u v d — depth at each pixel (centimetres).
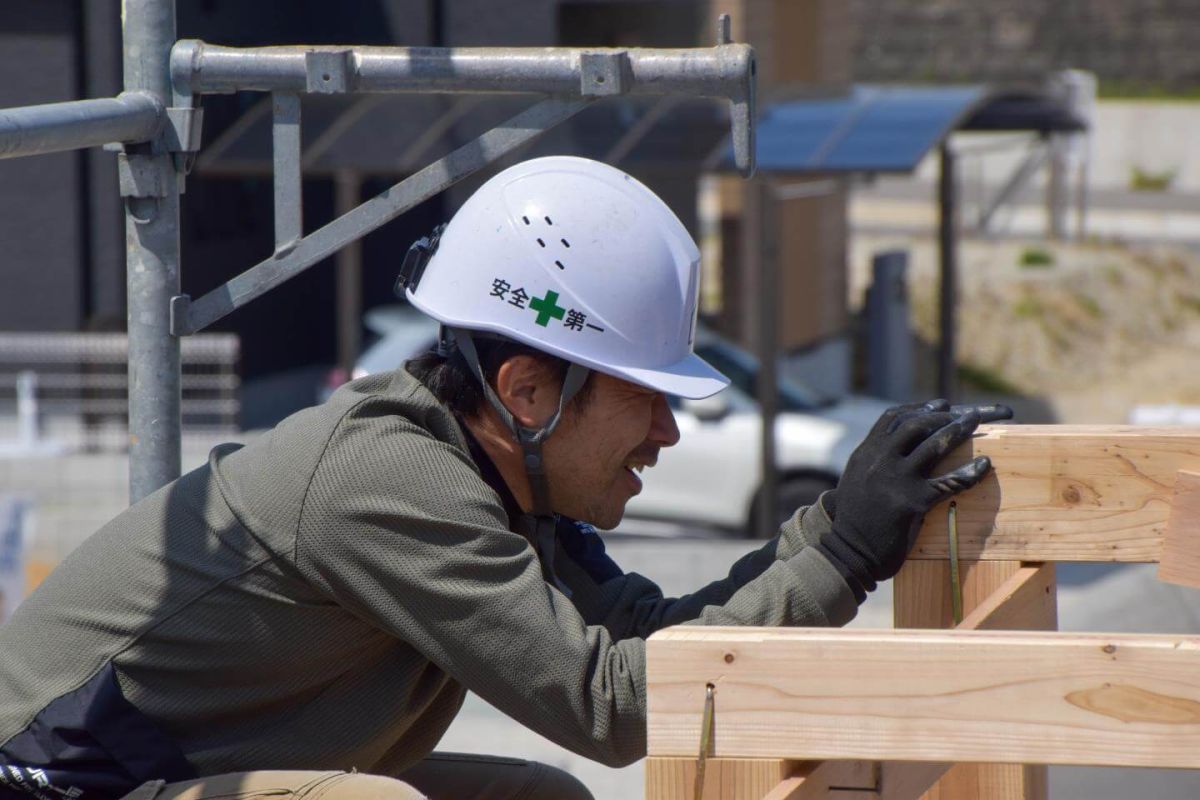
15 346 4753
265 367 5894
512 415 831
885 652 662
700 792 680
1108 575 3234
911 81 15038
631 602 936
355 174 4041
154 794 778
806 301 6069
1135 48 14775
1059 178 9000
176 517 815
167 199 971
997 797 892
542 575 814
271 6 5591
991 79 14950
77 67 5191
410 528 768
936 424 815
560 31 5806
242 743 812
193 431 4081
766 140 3881
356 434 790
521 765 1059
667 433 872
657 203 860
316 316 6250
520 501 858
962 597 841
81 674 801
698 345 4275
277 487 786
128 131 920
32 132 810
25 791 781
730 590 873
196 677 802
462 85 912
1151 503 816
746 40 5484
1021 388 6912
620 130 3781
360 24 5794
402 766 925
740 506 3909
